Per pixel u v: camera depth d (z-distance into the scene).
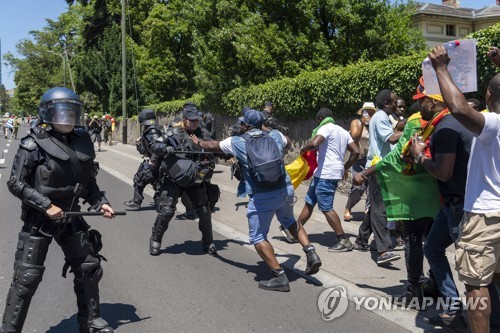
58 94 3.59
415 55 8.37
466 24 36.72
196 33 17.94
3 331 3.60
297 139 12.29
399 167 4.20
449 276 4.00
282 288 5.10
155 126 7.77
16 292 3.59
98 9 40.22
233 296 4.99
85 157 3.72
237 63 16.92
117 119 32.72
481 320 3.21
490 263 3.14
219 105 17.31
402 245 6.71
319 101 11.08
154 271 5.79
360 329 4.19
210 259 6.27
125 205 9.63
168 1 34.59
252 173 4.97
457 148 3.51
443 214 3.95
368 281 5.34
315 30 16.39
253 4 17.20
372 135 5.92
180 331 4.19
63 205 3.70
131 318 4.46
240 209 9.44
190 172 6.07
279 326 4.28
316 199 6.56
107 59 35.06
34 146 3.57
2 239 7.31
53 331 4.21
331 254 6.34
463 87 3.31
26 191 3.50
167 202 6.32
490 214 3.09
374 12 16.12
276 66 16.05
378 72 9.05
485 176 3.13
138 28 35.62
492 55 3.66
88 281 3.81
